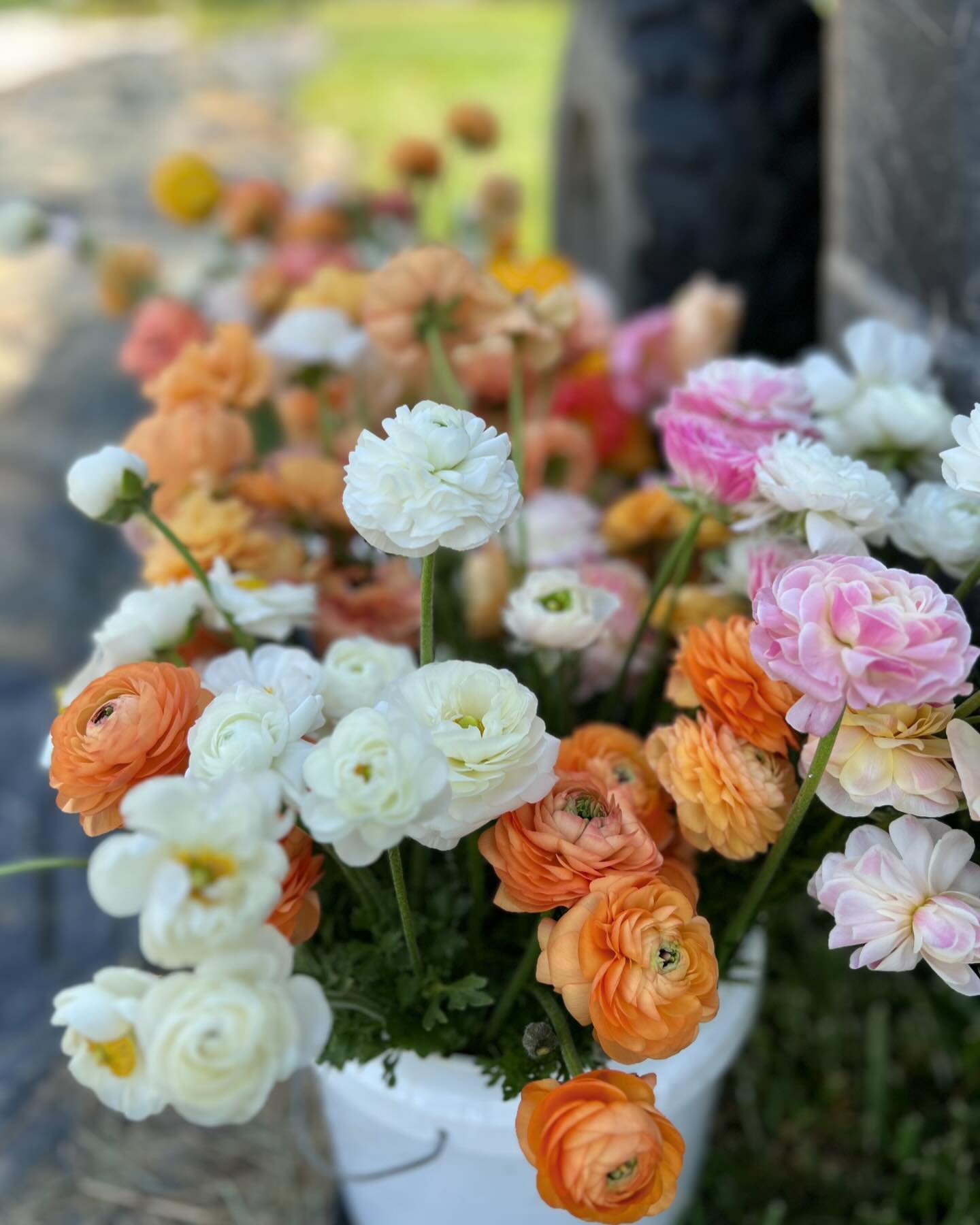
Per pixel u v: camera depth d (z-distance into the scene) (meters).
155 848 0.30
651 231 1.15
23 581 1.38
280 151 3.03
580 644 0.50
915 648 0.34
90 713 0.39
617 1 1.19
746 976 0.54
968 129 0.65
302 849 0.39
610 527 0.67
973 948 0.36
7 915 0.94
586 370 0.99
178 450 0.57
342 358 0.69
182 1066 0.29
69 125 3.31
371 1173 0.57
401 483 0.35
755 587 0.45
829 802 0.40
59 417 1.75
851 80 0.85
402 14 5.62
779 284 1.18
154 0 5.70
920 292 0.76
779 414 0.50
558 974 0.37
